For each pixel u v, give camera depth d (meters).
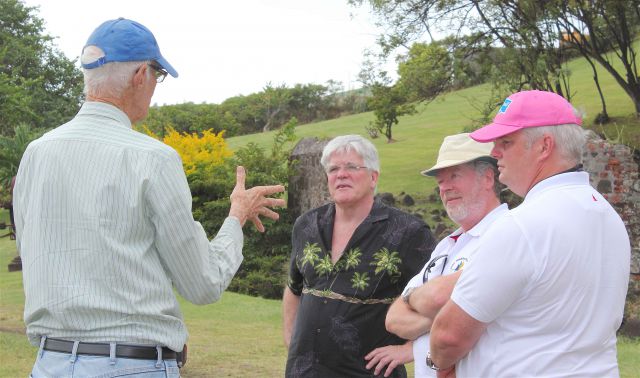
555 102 2.45
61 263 2.56
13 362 6.94
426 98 21.02
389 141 28.05
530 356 2.28
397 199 17.73
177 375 2.69
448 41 19.39
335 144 3.89
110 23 2.77
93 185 2.59
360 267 3.74
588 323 2.28
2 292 11.94
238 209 3.01
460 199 3.18
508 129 2.45
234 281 13.16
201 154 15.48
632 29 20.19
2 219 23.73
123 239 2.57
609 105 22.92
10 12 39.34
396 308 3.01
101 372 2.51
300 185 14.35
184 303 10.74
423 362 2.96
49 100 38.44
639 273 9.92
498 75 17.95
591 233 2.31
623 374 6.53
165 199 2.59
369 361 3.69
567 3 17.36
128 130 2.70
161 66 2.81
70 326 2.53
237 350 7.72
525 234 2.27
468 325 2.31
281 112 51.66
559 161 2.43
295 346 3.83
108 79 2.72
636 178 10.22
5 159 19.47
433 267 3.15
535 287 2.26
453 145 3.22
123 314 2.54
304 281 3.98
